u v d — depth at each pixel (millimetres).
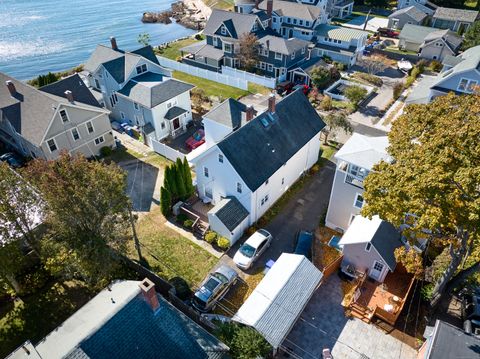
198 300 25516
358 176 28219
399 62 65875
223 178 31812
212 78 62219
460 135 19375
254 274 28641
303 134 36562
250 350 20422
